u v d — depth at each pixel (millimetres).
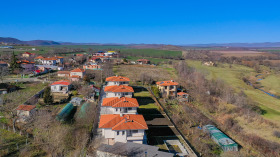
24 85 74250
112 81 73438
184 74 114500
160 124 53188
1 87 65938
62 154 36250
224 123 61062
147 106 65000
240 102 76750
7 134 40375
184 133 51062
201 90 87875
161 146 42844
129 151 34844
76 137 40844
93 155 35281
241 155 43094
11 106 53344
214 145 47281
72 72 89875
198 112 68000
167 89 78938
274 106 82438
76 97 62469
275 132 55938
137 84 91188
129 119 42406
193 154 40844
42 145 38281
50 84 73812
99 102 61000
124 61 156000
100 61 155750
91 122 47531
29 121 45531
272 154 46000
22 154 35031
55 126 44750
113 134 40688
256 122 64188
